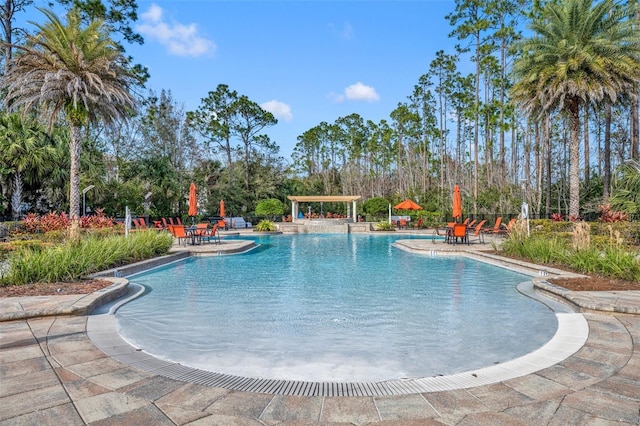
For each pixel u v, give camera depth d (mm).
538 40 15977
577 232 9258
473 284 7762
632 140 19016
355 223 27359
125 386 3051
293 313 5613
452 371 3508
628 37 14719
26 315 4875
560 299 5953
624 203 15273
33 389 2973
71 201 14953
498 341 4336
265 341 4410
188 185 31391
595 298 5492
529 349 4047
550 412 2592
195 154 34188
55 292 6055
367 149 56750
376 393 2963
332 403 2787
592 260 7809
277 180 40750
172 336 4574
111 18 24219
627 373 3223
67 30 14320
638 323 4648
